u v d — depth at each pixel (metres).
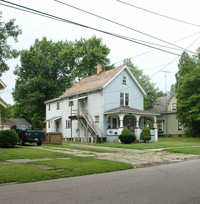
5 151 15.16
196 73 29.92
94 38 41.97
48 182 7.49
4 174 8.20
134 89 30.38
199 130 34.69
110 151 16.50
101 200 5.24
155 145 21.30
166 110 41.75
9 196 5.80
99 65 32.88
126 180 7.49
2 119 25.84
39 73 43.06
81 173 8.78
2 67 21.84
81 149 17.81
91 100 29.34
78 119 29.19
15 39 22.02
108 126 27.61
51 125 37.59
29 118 53.47
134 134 24.77
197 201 5.14
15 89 43.59
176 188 6.29
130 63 39.69
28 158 12.37
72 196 5.64
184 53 40.69
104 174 8.86
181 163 11.84
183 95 31.39
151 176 8.15
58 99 36.06
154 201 5.14
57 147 19.38
